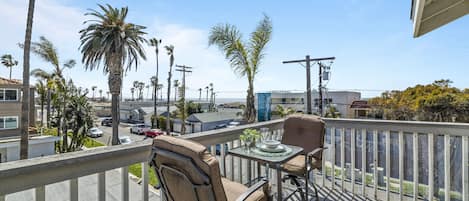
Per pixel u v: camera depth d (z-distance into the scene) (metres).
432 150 2.32
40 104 25.61
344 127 2.82
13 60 27.05
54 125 18.88
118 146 1.42
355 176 2.82
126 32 12.96
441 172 2.31
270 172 2.89
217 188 1.10
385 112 12.36
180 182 1.20
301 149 2.10
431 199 2.31
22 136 8.91
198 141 1.88
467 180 2.14
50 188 2.70
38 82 23.02
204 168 1.08
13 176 0.99
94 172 1.27
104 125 32.53
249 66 5.75
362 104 14.05
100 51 12.49
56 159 1.12
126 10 12.91
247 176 2.56
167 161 1.22
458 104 10.19
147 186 1.57
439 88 11.41
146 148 1.54
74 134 16.17
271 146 2.00
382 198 2.62
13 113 15.16
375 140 2.65
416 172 2.40
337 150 2.93
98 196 1.33
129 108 40.53
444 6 2.03
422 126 2.35
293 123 2.64
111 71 12.93
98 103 48.69
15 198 2.22
